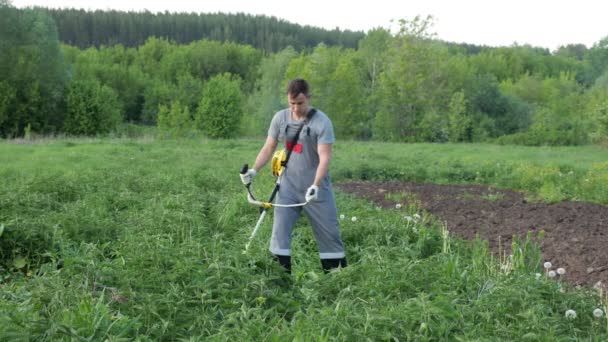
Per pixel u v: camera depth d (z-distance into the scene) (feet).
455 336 12.49
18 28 148.77
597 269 21.31
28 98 148.77
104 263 16.78
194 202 30.12
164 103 271.49
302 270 19.93
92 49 362.53
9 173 44.70
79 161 56.90
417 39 146.30
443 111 155.02
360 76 201.87
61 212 26.35
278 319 14.08
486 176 52.75
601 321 14.56
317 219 18.30
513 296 14.60
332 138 17.94
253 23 528.22
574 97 197.36
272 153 18.81
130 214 26.96
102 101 165.78
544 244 25.61
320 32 533.55
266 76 208.44
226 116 171.73
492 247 25.52
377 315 13.15
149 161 58.08
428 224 30.12
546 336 12.73
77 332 11.88
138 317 13.03
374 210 31.07
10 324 11.91
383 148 94.94
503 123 188.96
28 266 19.52
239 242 22.65
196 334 13.39
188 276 15.69
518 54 366.63
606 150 95.86
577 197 40.68
